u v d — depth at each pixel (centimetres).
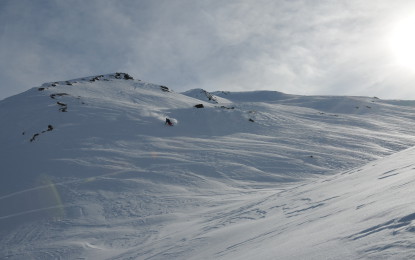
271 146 3612
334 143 4009
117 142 3444
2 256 1362
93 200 1998
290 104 10594
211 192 2120
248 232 711
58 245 1389
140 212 1758
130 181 2330
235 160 2942
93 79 7356
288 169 2753
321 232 403
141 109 4981
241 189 2208
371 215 381
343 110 8669
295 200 980
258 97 14425
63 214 1814
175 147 3375
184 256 703
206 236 845
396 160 1071
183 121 4703
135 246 1159
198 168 2664
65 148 3198
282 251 379
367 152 3597
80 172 2555
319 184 1196
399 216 322
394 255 229
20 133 3772
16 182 2419
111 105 5066
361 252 262
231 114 5212
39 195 2141
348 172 1326
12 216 1856
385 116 7438
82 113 4497
